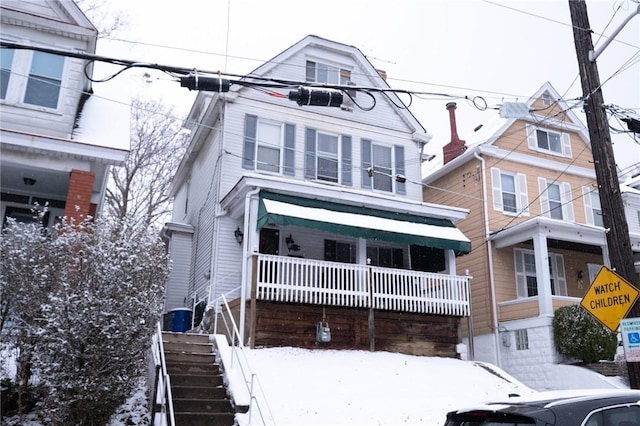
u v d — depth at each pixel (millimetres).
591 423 4500
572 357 16875
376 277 15836
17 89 13664
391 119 21000
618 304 8711
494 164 21812
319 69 20250
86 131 14125
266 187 15352
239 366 11289
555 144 23625
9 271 9414
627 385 15328
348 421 10531
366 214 16703
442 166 23406
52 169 13031
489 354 19453
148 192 28516
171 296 20078
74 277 9023
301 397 11273
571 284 22219
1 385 9461
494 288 20016
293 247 17703
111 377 8734
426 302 16234
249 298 14289
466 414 5105
